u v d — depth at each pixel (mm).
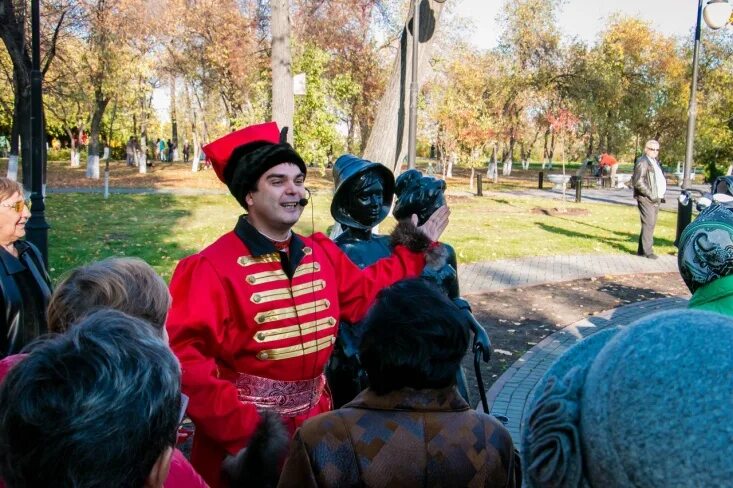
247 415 2277
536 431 1185
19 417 1100
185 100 44719
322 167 23328
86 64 26219
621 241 14523
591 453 1045
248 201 2574
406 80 12242
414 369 1587
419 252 2859
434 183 3061
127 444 1122
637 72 37188
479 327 3068
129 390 1140
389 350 1595
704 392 908
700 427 894
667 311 1089
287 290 2590
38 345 1240
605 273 10977
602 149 38094
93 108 29875
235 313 2516
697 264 2406
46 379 1115
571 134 31641
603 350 1090
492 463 1631
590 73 33656
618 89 34188
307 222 15414
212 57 29234
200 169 37469
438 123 27984
